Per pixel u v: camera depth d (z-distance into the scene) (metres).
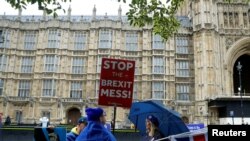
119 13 67.62
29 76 64.06
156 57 64.25
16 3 13.03
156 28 17.22
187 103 62.31
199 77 60.88
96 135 6.32
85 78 64.00
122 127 58.59
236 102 56.00
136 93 63.66
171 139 8.00
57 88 62.53
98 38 65.31
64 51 64.75
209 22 62.62
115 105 9.72
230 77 62.75
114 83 9.81
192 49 65.94
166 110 11.73
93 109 6.68
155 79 62.97
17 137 26.69
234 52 63.88
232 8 66.06
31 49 65.38
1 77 62.59
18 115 61.28
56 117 60.69
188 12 75.56
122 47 65.94
